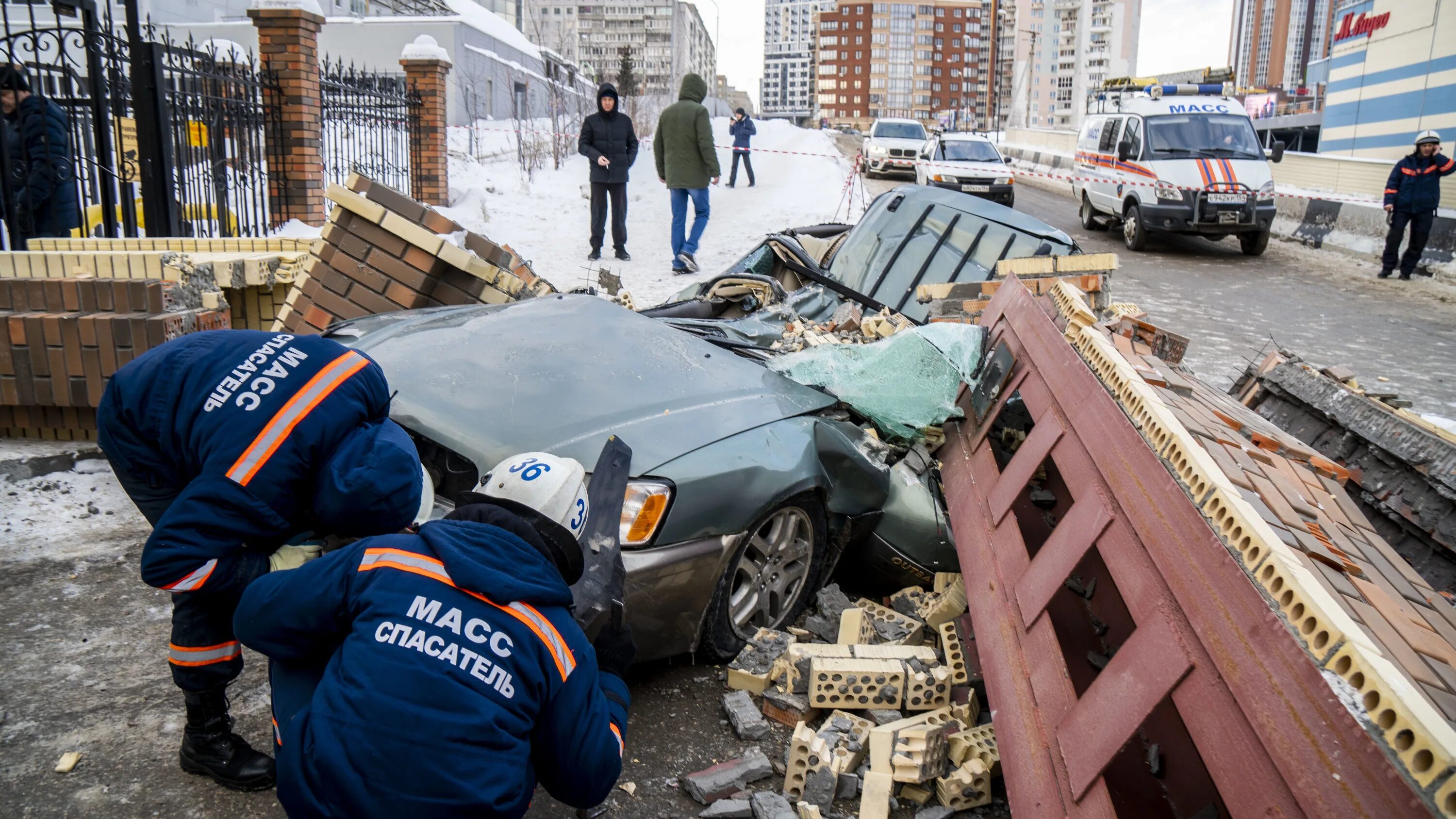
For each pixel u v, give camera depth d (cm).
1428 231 1288
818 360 376
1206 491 200
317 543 238
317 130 1035
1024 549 277
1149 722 241
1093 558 316
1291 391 440
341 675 167
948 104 17900
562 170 1909
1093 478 255
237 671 249
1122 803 214
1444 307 1121
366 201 484
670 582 281
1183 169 1449
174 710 282
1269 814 150
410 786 158
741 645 318
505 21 4759
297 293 500
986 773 256
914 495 363
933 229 560
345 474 218
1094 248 1523
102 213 772
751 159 2475
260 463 213
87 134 736
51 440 448
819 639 328
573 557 188
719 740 281
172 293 458
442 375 314
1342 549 213
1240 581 175
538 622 176
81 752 260
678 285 978
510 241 1207
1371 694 138
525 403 300
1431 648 168
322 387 223
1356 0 2195
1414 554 340
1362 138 2153
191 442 219
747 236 1324
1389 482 360
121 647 312
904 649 300
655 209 1546
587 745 181
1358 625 153
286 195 1019
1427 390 746
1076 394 291
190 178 818
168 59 775
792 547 329
